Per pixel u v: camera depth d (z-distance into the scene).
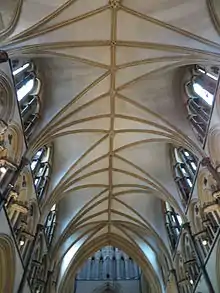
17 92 14.87
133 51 15.55
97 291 35.41
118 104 17.83
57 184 19.75
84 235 24.81
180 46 14.30
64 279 23.55
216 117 14.12
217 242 14.05
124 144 19.86
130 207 23.61
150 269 24.20
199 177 16.31
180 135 17.11
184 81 17.83
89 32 14.77
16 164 14.18
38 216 17.94
